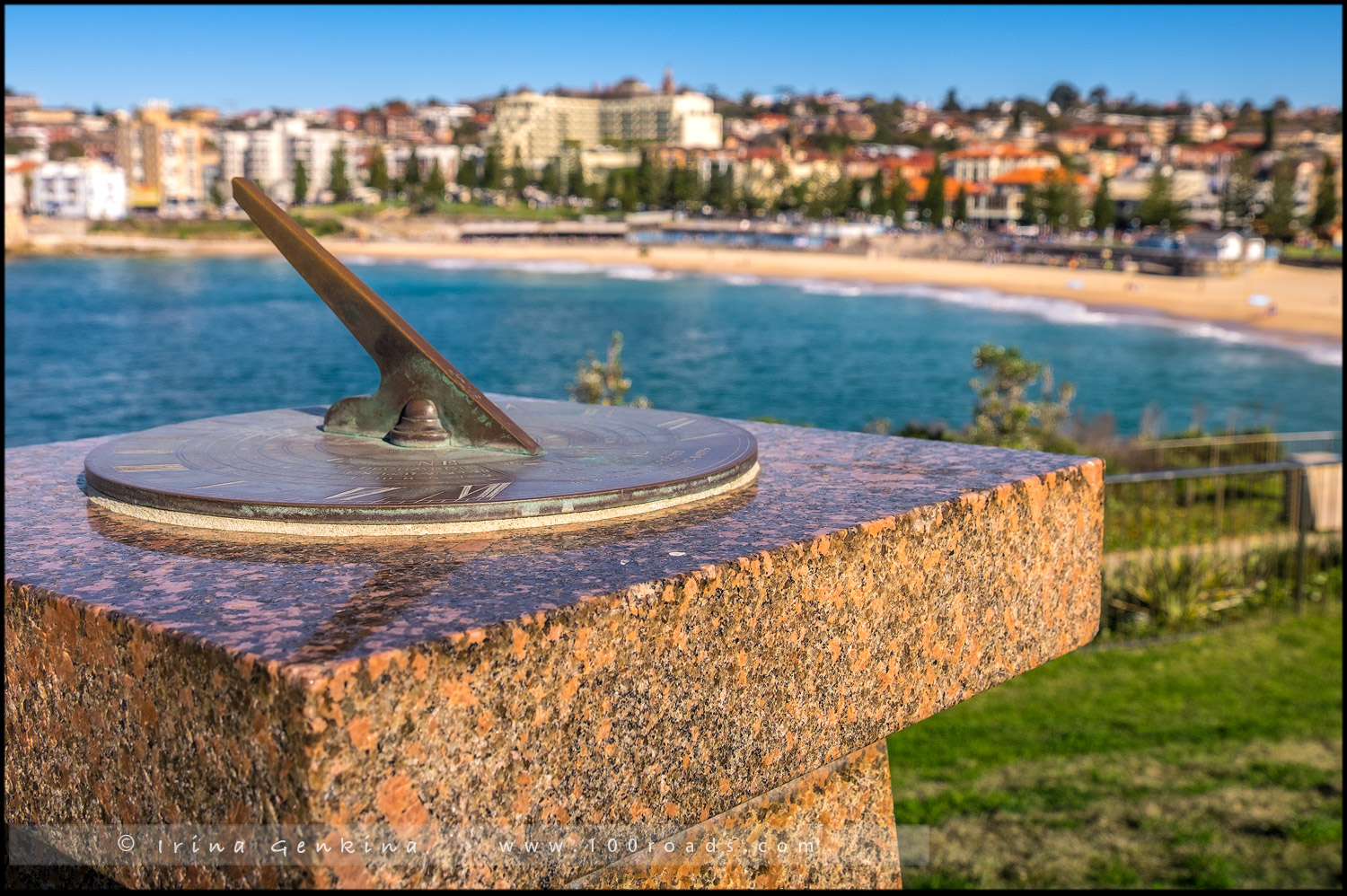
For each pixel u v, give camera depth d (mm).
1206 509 11078
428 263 111938
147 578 1706
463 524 1973
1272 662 7223
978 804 5332
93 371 43219
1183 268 88125
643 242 124688
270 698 1318
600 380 11820
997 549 2314
